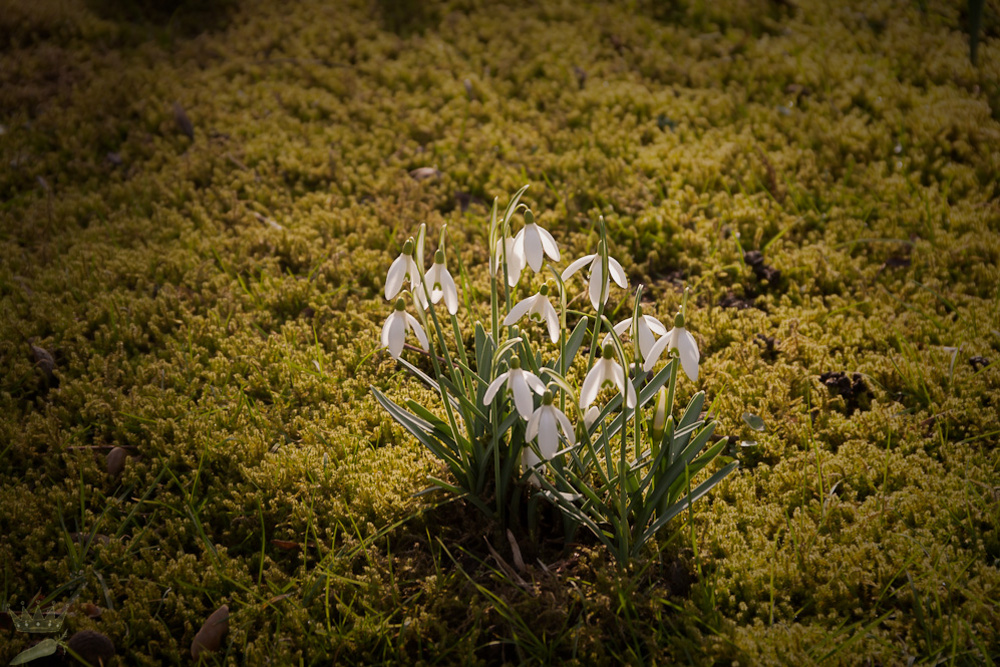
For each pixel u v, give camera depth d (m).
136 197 1.46
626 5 2.09
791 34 1.95
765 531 1.08
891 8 1.98
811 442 1.13
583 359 1.18
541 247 0.98
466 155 1.58
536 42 1.92
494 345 1.04
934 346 1.19
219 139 1.61
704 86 1.77
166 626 1.04
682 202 1.42
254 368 1.20
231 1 2.17
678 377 1.17
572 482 1.04
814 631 1.02
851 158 1.47
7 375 1.18
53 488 1.11
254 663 1.02
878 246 1.30
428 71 1.82
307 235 1.37
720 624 1.03
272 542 1.08
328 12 2.09
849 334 1.21
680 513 1.08
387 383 1.19
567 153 1.54
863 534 1.06
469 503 1.08
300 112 1.72
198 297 1.25
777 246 1.32
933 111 1.55
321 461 1.12
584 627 1.02
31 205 1.43
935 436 1.13
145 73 1.81
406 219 1.37
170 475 1.12
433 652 1.02
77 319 1.24
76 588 1.06
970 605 1.02
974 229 1.29
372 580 1.04
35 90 1.70
